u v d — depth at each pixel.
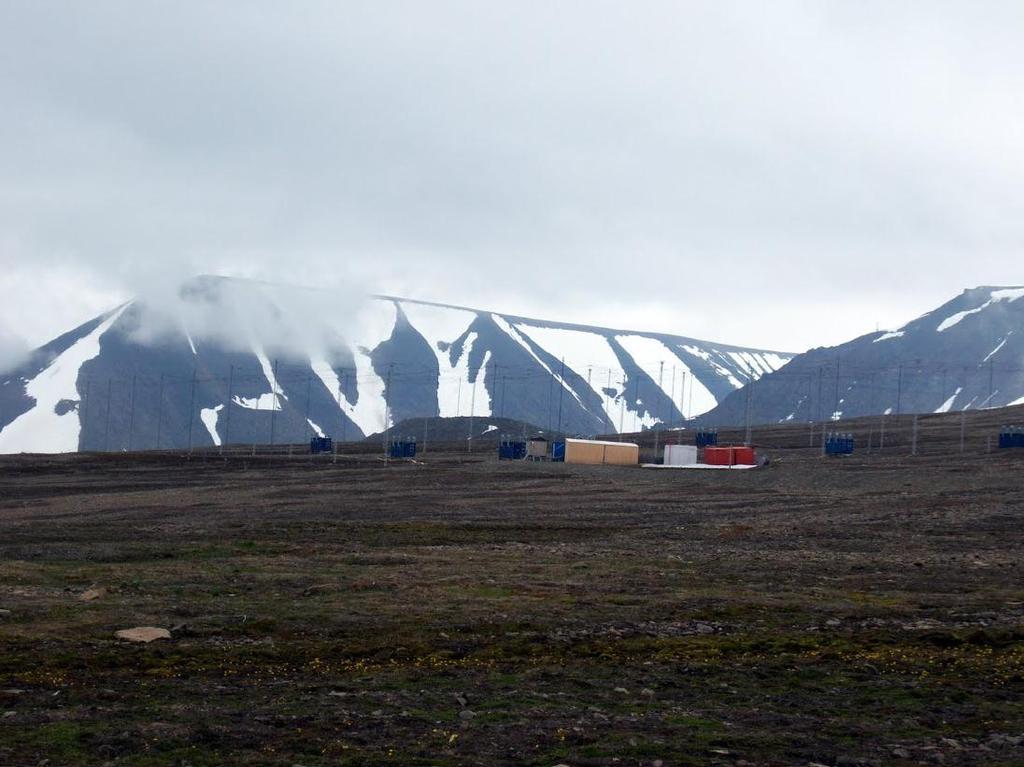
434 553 48.47
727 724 18.58
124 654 24.69
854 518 66.50
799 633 28.41
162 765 15.57
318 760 15.91
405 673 22.89
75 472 139.88
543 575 40.47
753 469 121.56
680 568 43.16
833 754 16.64
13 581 37.03
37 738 16.86
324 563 44.19
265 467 140.62
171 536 57.84
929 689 21.66
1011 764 16.25
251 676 22.53
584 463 142.00
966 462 113.75
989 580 39.53
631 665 23.97
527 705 19.80
